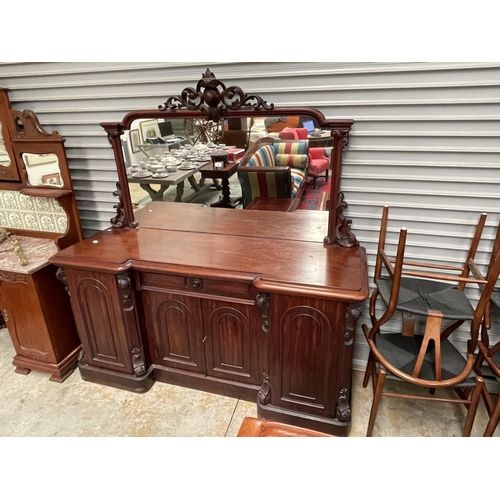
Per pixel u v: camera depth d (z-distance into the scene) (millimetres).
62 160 1862
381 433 1627
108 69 1732
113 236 1847
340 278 1377
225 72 1605
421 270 1745
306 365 1508
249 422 1208
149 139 1958
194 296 1622
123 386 1889
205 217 2033
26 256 1897
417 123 1482
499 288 1595
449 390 1863
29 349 1976
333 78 1499
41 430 1664
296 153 2084
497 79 1336
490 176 1488
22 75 1856
